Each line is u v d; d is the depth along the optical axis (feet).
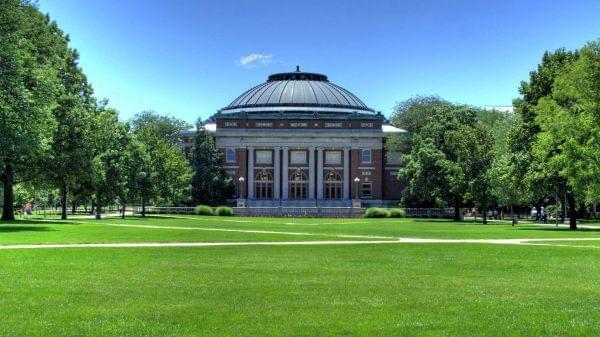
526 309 53.57
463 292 62.23
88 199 279.69
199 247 111.24
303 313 51.44
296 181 402.31
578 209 315.37
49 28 207.10
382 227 198.90
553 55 212.23
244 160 400.67
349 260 91.25
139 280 68.39
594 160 158.20
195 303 55.47
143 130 311.47
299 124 402.72
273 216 328.70
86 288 62.44
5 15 159.94
